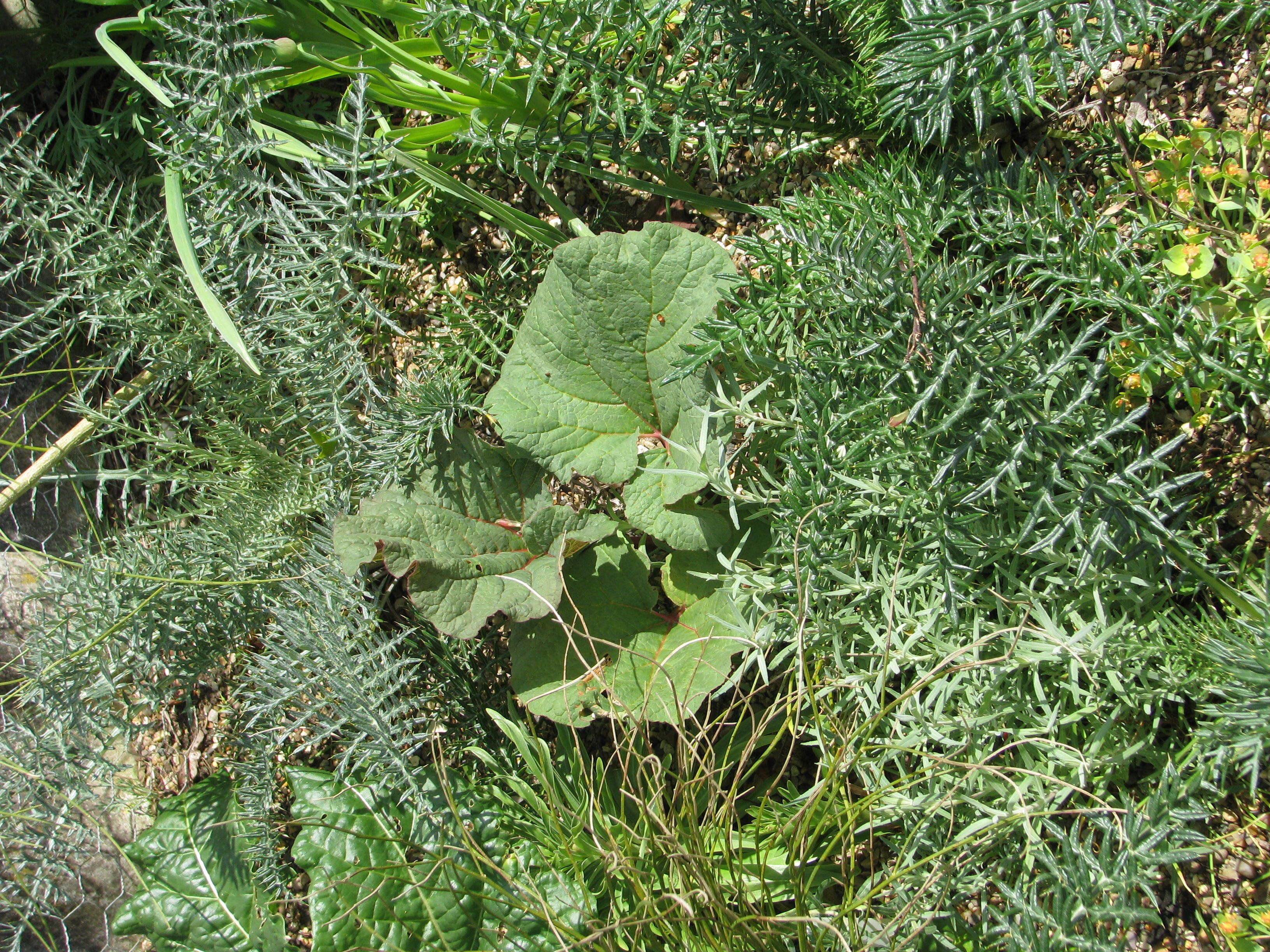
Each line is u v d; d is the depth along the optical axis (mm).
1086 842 570
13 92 884
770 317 664
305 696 732
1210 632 592
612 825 712
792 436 677
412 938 713
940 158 686
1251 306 596
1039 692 592
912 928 619
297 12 783
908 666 640
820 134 726
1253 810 612
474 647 764
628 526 763
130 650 745
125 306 812
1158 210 635
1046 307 663
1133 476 576
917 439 611
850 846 663
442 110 785
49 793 763
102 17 878
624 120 702
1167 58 650
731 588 664
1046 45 547
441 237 835
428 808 703
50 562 873
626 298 708
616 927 619
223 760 771
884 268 590
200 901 769
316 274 738
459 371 770
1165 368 601
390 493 728
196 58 762
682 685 692
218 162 739
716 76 726
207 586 758
